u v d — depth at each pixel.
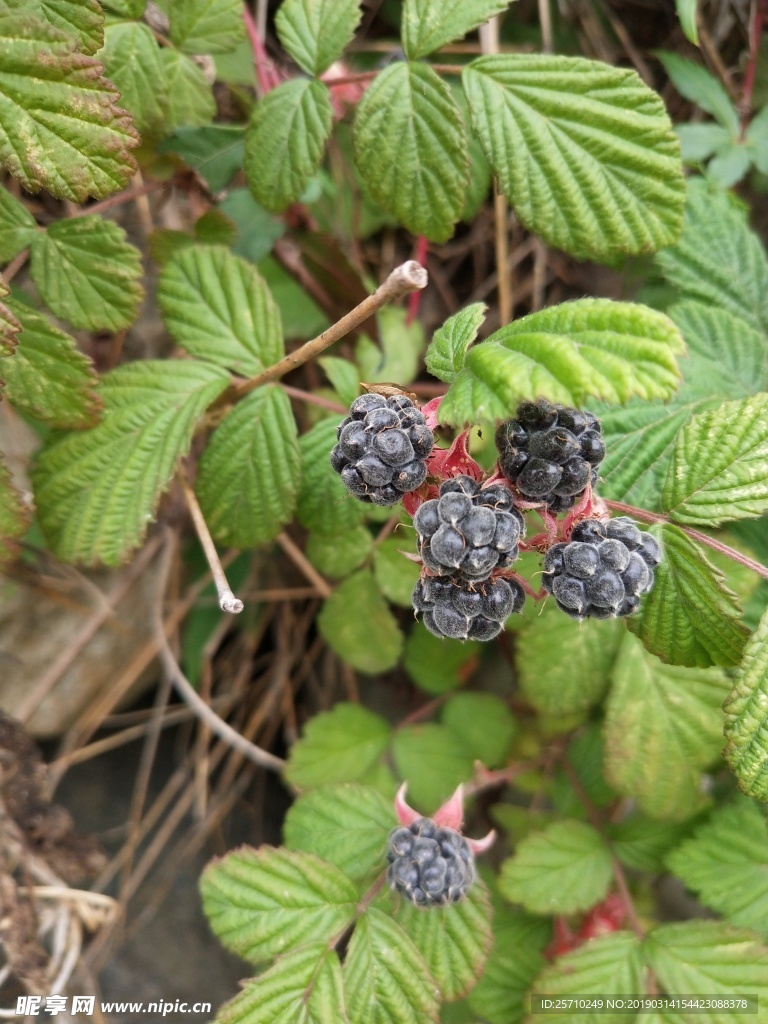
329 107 0.12
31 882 0.15
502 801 0.18
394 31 0.18
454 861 0.11
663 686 0.13
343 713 0.16
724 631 0.10
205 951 0.19
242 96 0.15
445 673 0.17
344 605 0.15
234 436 0.12
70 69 0.09
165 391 0.12
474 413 0.08
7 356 0.10
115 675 0.20
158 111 0.12
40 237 0.11
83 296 0.11
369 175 0.12
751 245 0.15
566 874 0.13
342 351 0.17
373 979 0.11
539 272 0.19
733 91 0.18
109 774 0.20
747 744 0.10
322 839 0.13
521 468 0.08
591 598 0.08
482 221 0.20
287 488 0.12
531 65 0.12
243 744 0.17
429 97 0.12
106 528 0.12
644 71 0.18
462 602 0.08
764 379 0.13
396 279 0.09
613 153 0.12
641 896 0.16
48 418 0.12
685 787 0.13
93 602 0.18
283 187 0.12
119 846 0.19
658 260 0.14
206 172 0.13
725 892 0.13
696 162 0.15
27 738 0.15
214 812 0.20
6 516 0.11
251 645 0.21
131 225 0.17
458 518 0.08
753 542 0.14
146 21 0.13
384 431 0.08
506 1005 0.14
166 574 0.18
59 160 0.10
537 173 0.12
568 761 0.16
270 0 0.18
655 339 0.08
